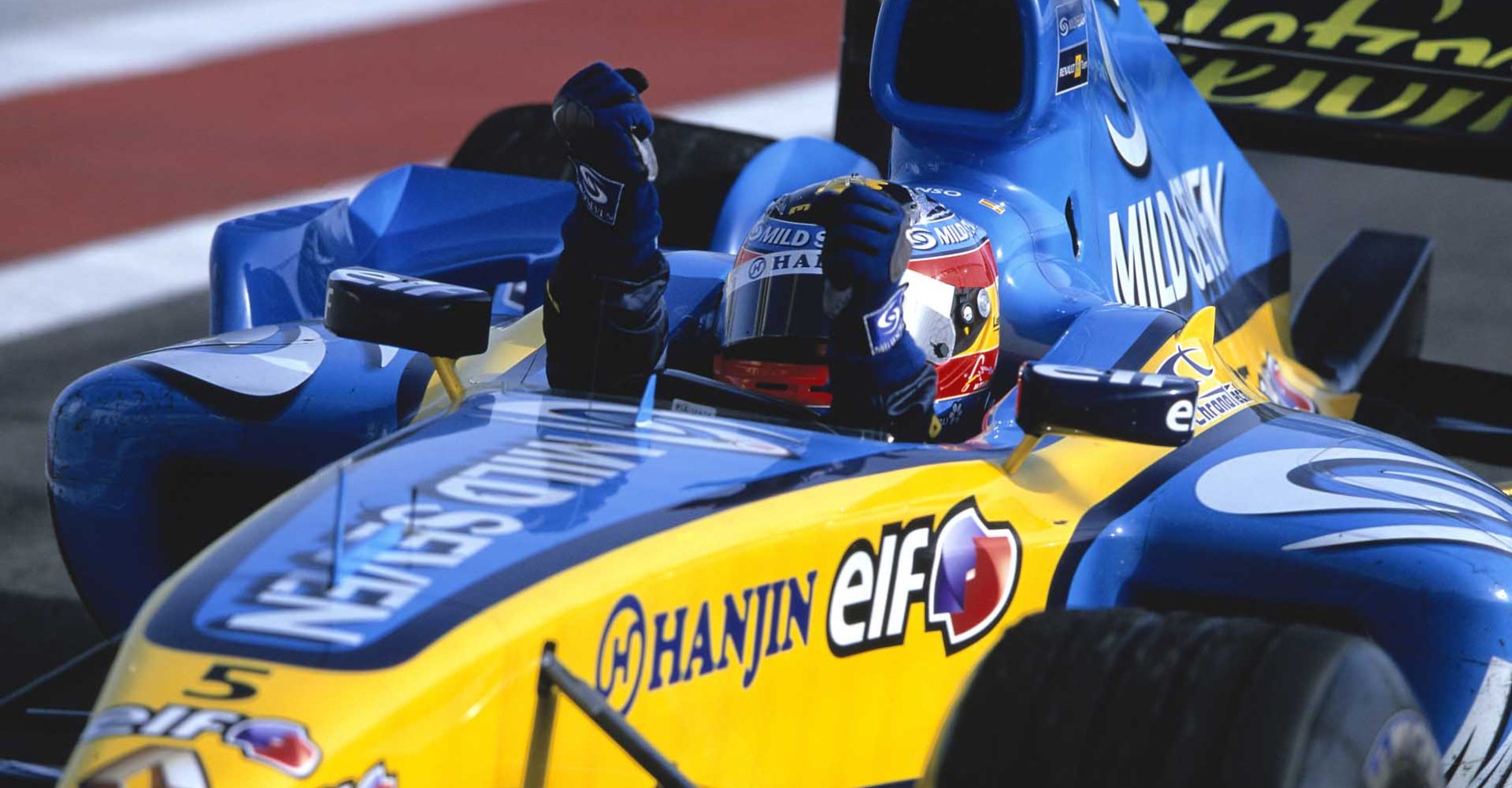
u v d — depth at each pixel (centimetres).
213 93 4509
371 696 847
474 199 1819
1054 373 1105
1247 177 1967
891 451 1130
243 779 810
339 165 3962
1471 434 1928
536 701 905
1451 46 1938
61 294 3017
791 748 1041
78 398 1398
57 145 3981
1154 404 1077
